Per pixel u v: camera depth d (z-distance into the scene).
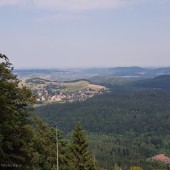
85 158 45.19
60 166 41.31
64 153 44.03
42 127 40.16
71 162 44.50
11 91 24.88
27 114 25.67
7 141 22.53
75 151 45.44
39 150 28.70
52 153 40.12
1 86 24.05
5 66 25.08
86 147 45.97
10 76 25.28
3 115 23.05
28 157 25.14
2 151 21.86
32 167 26.12
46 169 35.88
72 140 46.28
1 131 22.52
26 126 24.55
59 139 42.78
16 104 25.34
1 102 22.88
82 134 46.34
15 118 23.91
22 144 24.34
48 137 40.28
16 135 23.95
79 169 44.75
